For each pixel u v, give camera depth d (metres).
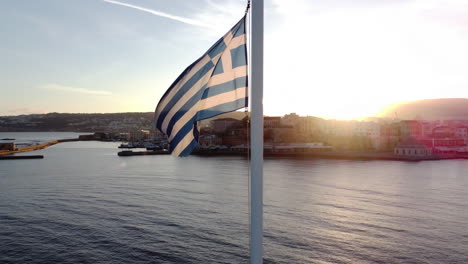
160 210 67.12
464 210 68.50
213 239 50.06
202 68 10.40
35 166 149.00
